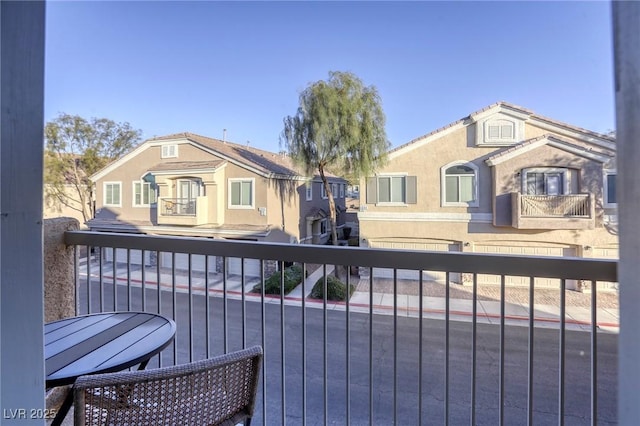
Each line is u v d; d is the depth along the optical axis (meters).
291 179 12.42
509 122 9.19
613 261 1.14
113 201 13.08
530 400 1.26
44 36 0.68
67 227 2.06
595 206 8.37
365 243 10.23
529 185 8.94
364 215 10.19
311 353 4.32
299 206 13.05
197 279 9.39
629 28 0.52
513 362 4.14
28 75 0.65
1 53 0.60
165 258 11.01
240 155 12.15
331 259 1.47
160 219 11.80
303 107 10.45
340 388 3.44
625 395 0.54
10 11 0.62
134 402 0.90
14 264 0.62
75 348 1.31
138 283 8.03
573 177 8.64
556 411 3.05
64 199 12.20
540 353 4.39
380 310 6.50
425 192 9.84
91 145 12.75
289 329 5.20
